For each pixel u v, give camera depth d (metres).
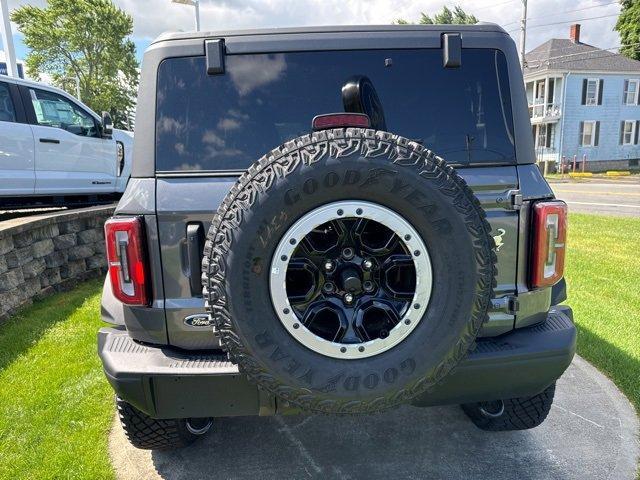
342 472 2.39
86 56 41.16
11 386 3.16
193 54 1.98
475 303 1.66
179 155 1.94
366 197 1.63
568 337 1.98
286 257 1.62
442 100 2.04
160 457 2.50
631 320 4.26
